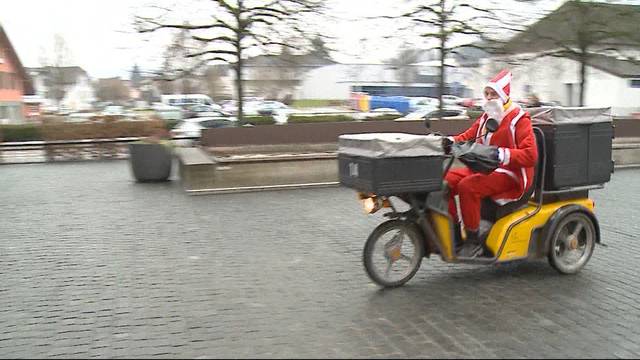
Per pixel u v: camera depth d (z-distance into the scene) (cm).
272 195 996
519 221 505
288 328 413
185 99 4109
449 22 1446
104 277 535
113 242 667
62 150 1655
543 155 510
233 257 600
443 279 520
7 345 388
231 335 402
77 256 608
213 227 742
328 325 418
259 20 1419
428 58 1692
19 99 5188
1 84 4769
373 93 4341
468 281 514
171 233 709
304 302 465
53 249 638
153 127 1764
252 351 376
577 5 1468
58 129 1678
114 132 1730
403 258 500
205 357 368
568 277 524
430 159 461
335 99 4284
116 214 834
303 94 4262
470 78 2002
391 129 1362
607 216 793
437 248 493
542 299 468
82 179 1237
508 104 490
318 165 1076
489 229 512
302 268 559
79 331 411
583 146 522
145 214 832
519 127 482
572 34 1534
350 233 706
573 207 521
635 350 377
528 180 496
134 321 429
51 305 463
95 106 5028
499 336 398
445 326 415
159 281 522
